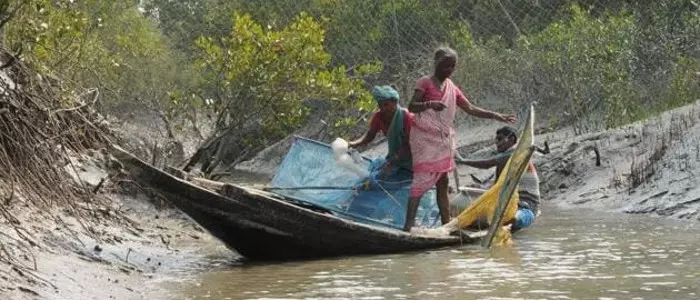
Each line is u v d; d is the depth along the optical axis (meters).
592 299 5.76
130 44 14.02
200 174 11.74
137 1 15.41
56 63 9.55
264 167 17.78
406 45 17.50
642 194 11.13
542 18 18.06
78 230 7.46
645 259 7.25
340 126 13.91
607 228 9.28
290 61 12.16
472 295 5.94
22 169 7.46
